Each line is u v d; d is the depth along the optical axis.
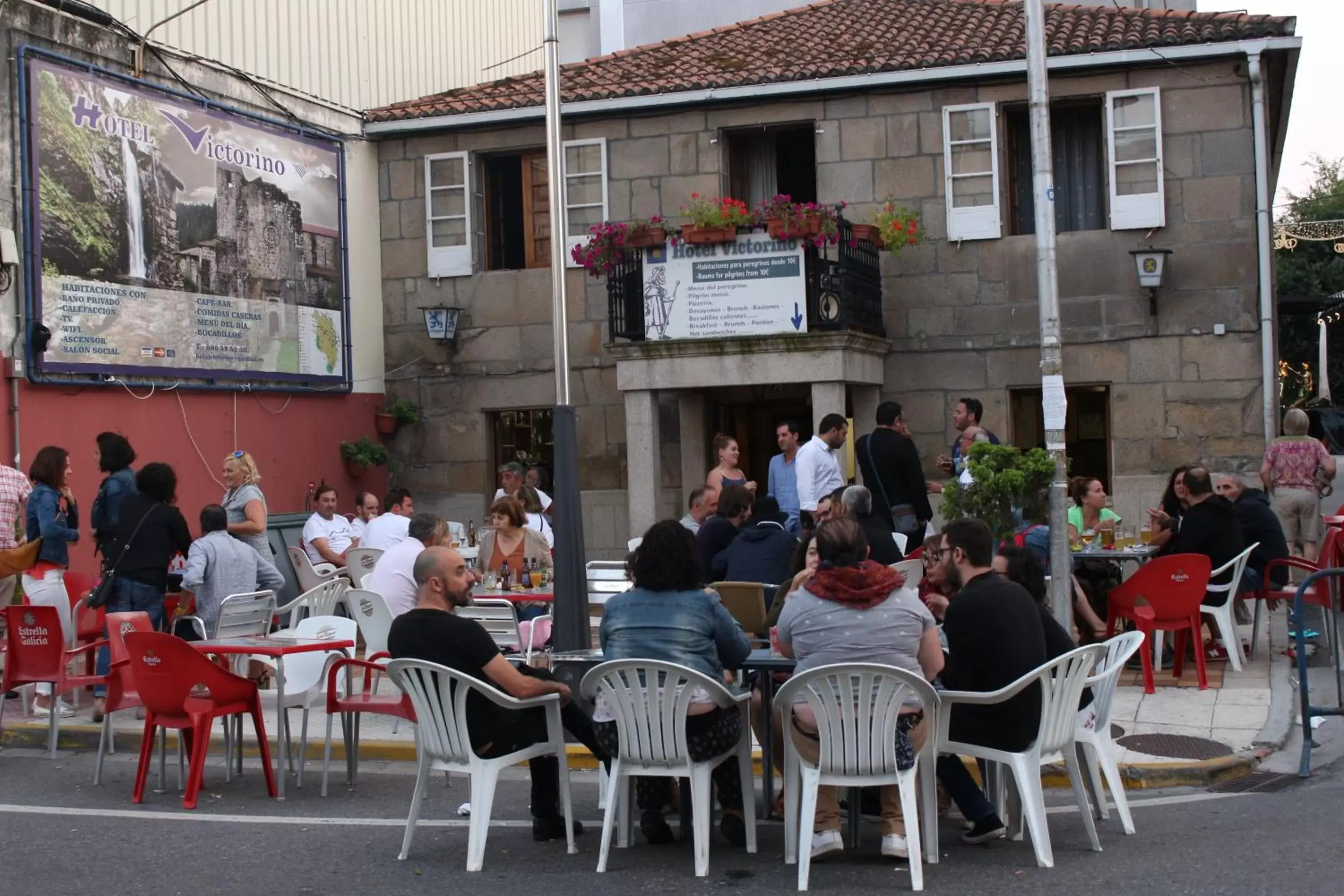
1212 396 15.48
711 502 11.62
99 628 11.34
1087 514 12.39
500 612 9.61
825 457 12.28
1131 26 16.27
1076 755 6.69
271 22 16.23
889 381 16.52
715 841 7.08
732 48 18.31
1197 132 15.55
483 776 6.61
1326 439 19.14
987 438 12.23
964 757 8.55
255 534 11.64
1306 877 5.89
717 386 15.83
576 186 17.41
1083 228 16.39
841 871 6.35
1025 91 16.05
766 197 17.48
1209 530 10.94
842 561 6.43
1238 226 15.41
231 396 15.28
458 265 17.81
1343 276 35.81
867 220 16.48
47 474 10.92
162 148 14.25
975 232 16.19
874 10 19.23
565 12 25.53
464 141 17.80
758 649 7.53
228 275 15.19
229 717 9.23
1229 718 9.27
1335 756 8.59
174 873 6.62
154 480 10.50
